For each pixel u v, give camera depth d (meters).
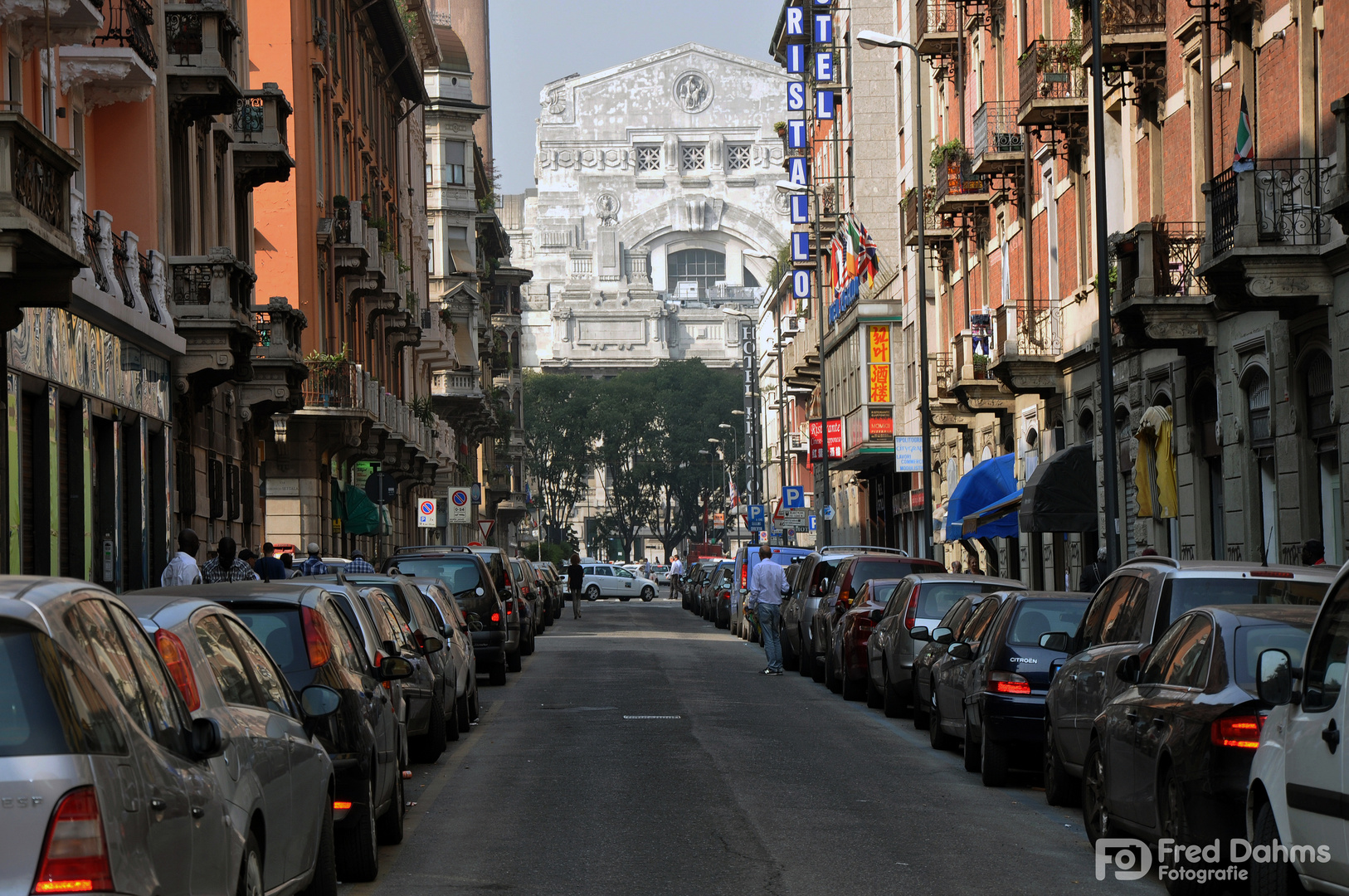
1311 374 53.41
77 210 55.50
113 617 14.46
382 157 139.38
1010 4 90.06
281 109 83.75
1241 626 23.55
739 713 51.94
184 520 70.75
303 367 83.94
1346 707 18.02
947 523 92.56
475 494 159.75
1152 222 61.28
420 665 37.56
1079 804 32.78
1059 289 83.00
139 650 14.78
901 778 36.84
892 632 51.31
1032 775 38.38
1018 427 92.50
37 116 55.00
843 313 141.12
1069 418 81.81
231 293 69.69
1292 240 51.22
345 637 27.27
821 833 29.19
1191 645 24.58
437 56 185.62
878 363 131.50
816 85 161.88
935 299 115.19
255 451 87.00
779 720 50.00
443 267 185.88
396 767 28.28
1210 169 62.22
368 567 61.00
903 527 136.62
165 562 66.50
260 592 25.92
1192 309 60.88
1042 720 34.94
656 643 98.38
